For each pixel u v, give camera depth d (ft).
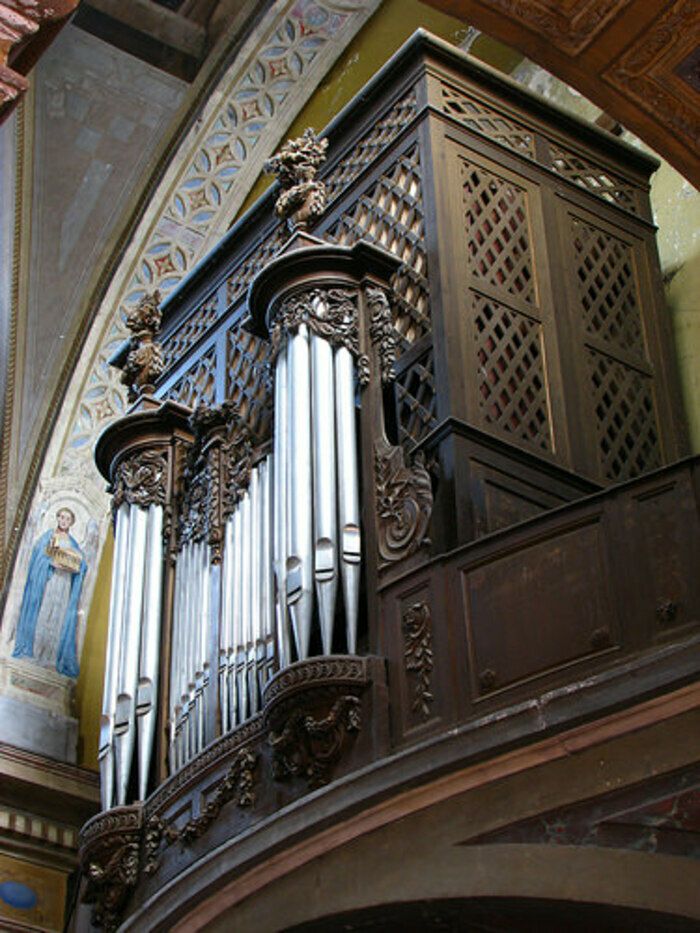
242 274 30.66
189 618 26.07
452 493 22.90
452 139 27.17
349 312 25.29
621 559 20.31
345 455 23.76
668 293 31.22
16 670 36.45
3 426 37.60
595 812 19.20
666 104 23.40
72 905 34.06
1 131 35.81
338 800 20.77
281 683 21.84
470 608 21.27
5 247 36.86
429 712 20.98
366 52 38.29
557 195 27.99
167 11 36.58
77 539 38.32
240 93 38.37
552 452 24.68
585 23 22.47
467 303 25.25
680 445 26.61
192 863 23.12
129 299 38.58
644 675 19.10
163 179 38.09
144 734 25.53
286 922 21.15
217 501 26.63
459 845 19.84
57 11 17.99
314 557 22.99
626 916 18.78
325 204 27.71
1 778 34.24
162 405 28.63
